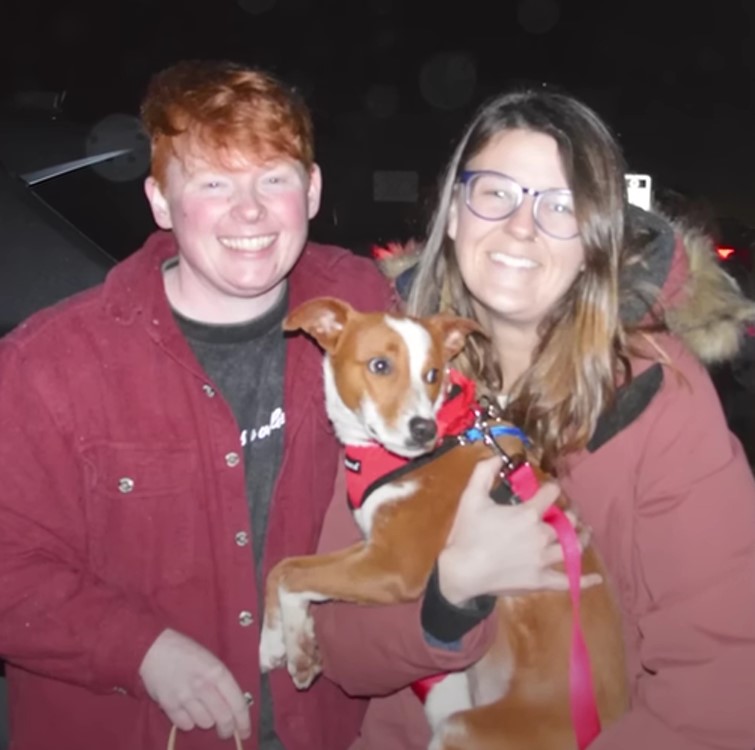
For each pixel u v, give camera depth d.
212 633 1.02
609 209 0.96
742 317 0.99
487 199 0.99
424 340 1.07
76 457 0.99
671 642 0.91
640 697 0.94
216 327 1.04
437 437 1.05
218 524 1.02
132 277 1.02
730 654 0.89
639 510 0.95
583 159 0.96
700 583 0.90
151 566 1.01
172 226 1.02
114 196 1.61
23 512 0.98
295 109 1.01
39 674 1.00
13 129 1.62
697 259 1.01
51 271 1.30
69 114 1.98
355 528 1.11
